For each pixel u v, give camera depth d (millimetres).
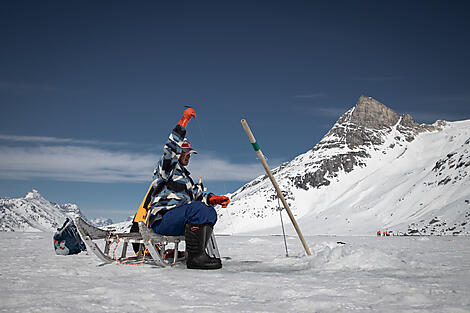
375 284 2678
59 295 2293
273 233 121625
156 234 4016
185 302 2174
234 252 6805
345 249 4168
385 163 161250
